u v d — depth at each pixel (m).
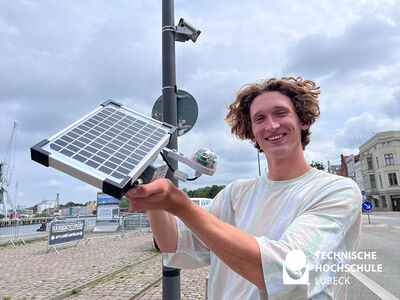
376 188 50.47
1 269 6.67
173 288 3.19
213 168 0.91
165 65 3.61
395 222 20.98
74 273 6.09
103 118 0.92
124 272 5.95
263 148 1.15
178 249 1.17
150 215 1.13
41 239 14.23
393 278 5.36
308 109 1.15
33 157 0.72
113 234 15.56
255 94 1.27
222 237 0.70
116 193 0.65
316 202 0.90
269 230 1.00
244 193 1.24
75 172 0.68
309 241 0.75
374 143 50.06
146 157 0.78
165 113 3.53
